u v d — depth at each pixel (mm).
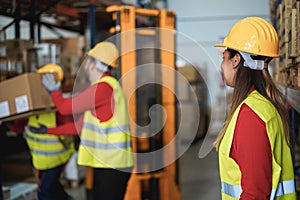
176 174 4781
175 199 4719
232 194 1827
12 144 6410
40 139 4324
